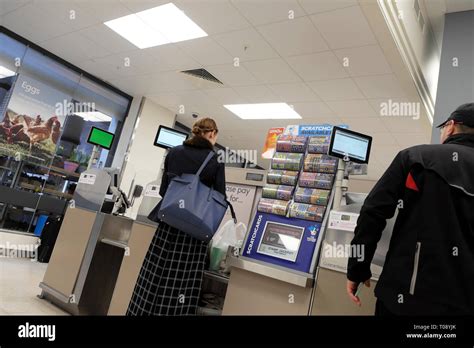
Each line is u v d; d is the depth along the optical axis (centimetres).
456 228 94
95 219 292
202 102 673
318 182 179
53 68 595
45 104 589
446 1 373
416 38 398
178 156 188
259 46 441
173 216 169
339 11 348
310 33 393
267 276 164
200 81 579
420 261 95
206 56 495
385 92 480
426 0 383
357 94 507
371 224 108
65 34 516
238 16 392
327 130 193
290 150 198
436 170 101
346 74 459
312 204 177
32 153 571
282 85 533
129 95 711
